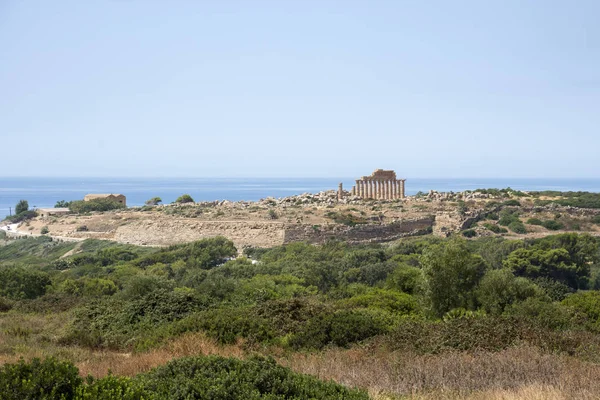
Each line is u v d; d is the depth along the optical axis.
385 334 25.36
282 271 64.12
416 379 17.70
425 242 83.38
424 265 38.88
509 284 37.94
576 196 136.25
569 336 23.83
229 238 102.75
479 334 23.50
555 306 33.06
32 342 26.97
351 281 59.97
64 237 117.94
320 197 143.62
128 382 12.78
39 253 107.19
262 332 25.75
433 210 121.12
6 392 12.02
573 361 20.23
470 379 17.75
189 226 108.38
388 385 17.08
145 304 32.47
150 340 25.72
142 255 89.44
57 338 28.28
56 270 79.44
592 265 76.75
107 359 22.23
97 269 76.38
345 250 84.00
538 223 111.94
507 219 113.81
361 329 25.80
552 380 17.42
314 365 19.73
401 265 60.84
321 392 14.07
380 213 115.88
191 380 13.70
